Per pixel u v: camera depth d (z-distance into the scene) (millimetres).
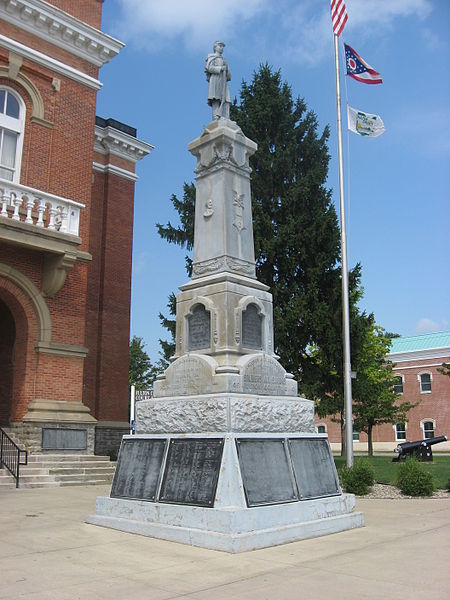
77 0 20406
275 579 5426
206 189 9977
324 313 20859
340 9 20203
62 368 17531
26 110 18438
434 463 22375
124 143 24750
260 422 8078
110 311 23422
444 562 6102
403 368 50281
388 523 8812
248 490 7109
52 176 18656
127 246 24531
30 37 18781
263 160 23031
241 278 9242
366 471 13227
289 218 21984
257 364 8672
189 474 7441
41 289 17484
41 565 5922
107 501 8281
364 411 33000
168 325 23750
